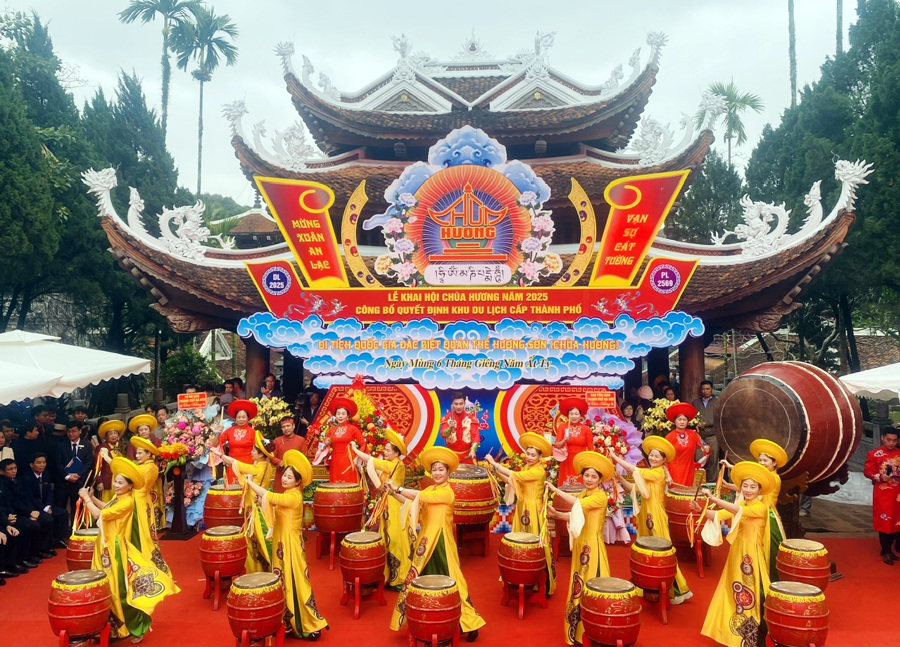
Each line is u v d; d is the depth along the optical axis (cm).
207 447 1237
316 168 1622
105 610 720
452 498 817
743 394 1038
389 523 957
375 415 1243
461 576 798
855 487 1539
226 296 1403
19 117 1953
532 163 1609
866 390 1094
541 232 1305
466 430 1248
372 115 1598
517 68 1841
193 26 4281
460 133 1304
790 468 977
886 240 1914
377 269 1325
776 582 724
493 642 787
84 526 1001
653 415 1227
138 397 2672
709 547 1061
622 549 1159
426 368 1316
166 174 3008
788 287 1377
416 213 1317
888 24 2244
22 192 1914
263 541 870
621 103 1562
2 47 2214
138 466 872
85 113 2748
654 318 1295
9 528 970
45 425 1296
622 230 1298
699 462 1158
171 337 2858
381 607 896
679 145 1538
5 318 2238
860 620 847
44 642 780
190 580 998
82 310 2648
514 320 1310
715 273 1367
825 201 2227
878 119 1970
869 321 2848
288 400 1905
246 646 712
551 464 1150
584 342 1300
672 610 883
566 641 783
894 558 1087
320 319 1329
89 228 2256
